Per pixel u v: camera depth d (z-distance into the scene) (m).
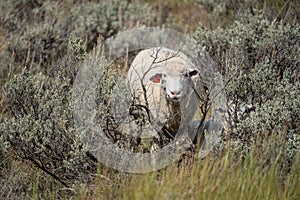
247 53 13.20
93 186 10.02
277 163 9.57
